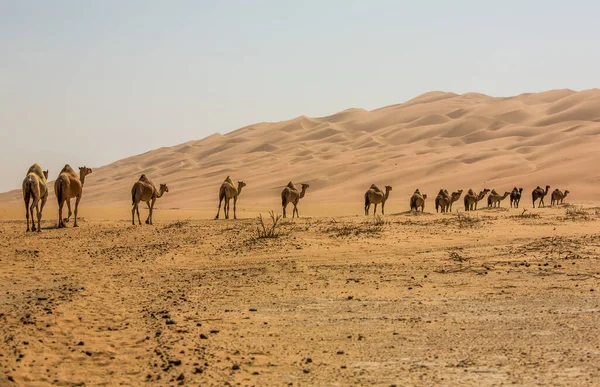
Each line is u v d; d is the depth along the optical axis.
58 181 35.34
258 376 10.10
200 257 24.83
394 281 19.08
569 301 15.62
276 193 136.88
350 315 14.54
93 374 10.27
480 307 15.20
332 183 140.38
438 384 9.56
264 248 26.33
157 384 9.74
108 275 20.69
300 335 12.73
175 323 13.65
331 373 10.20
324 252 25.45
